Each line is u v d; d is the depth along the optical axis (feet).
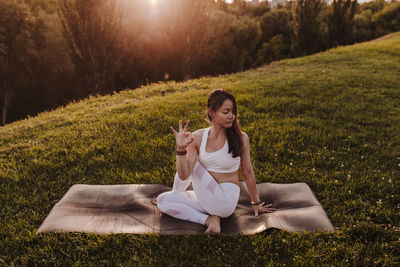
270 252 8.84
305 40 112.57
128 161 14.99
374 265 8.34
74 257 8.66
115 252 8.93
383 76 33.06
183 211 9.79
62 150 16.15
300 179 13.16
